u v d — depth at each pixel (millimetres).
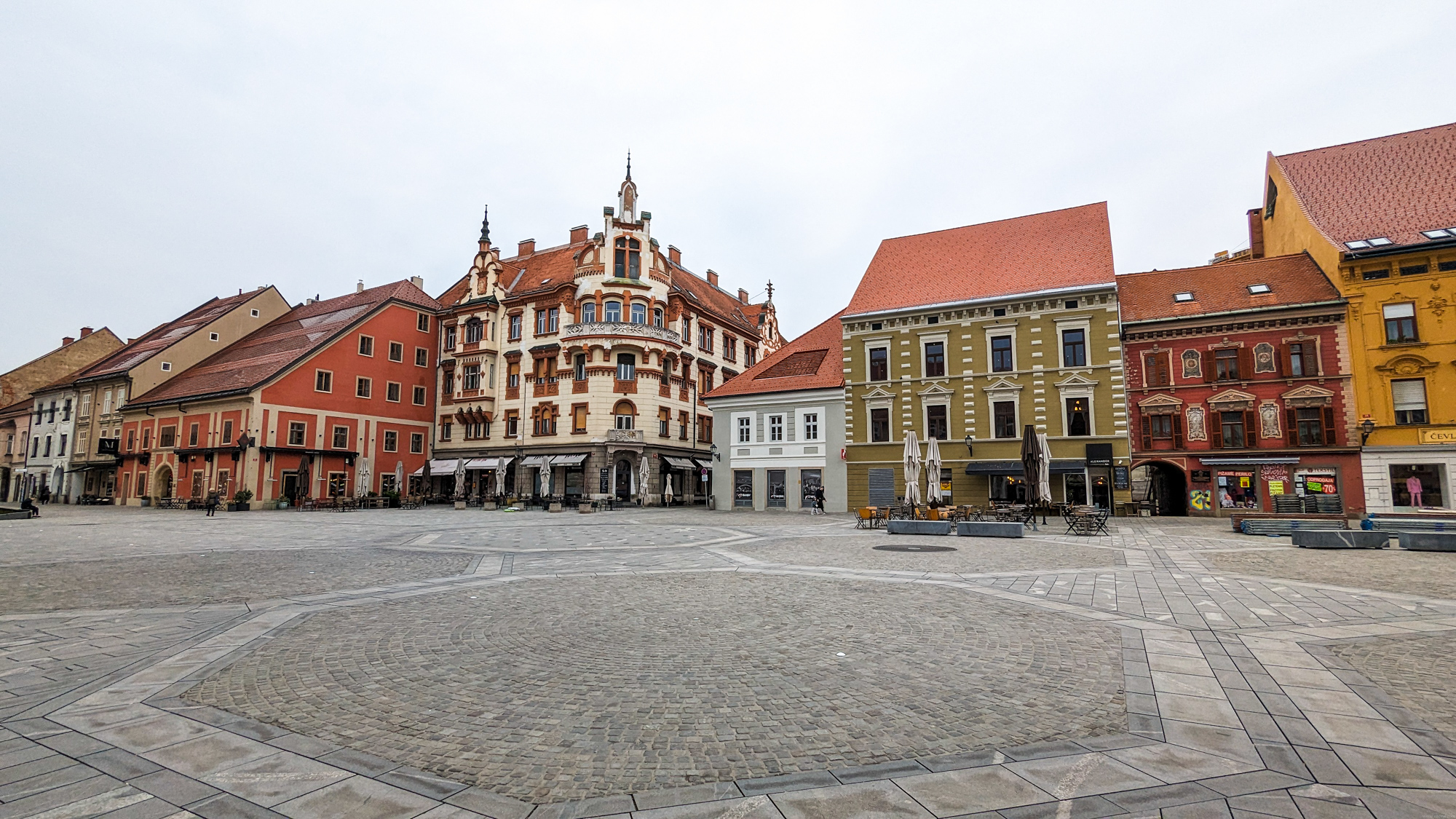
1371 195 35188
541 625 9094
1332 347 32344
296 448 47656
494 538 22625
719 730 5414
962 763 4805
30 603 10820
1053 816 4039
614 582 12758
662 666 7164
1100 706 5949
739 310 72438
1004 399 35781
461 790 4402
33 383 70625
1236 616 9594
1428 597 10898
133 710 5879
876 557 16547
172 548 19203
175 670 7078
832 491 39500
